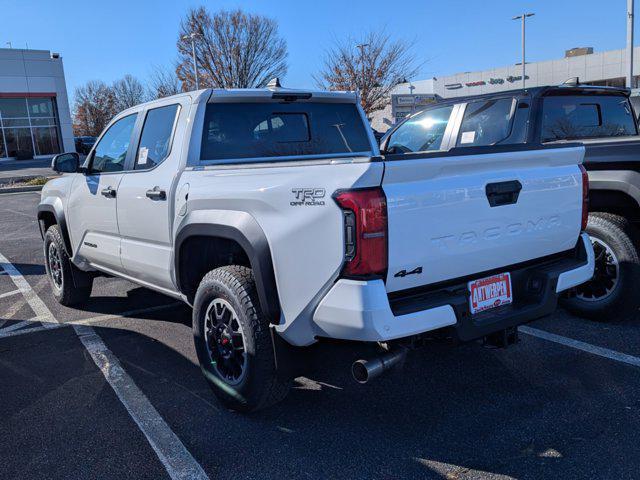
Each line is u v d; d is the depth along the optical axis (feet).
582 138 17.48
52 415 11.46
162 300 19.65
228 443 10.28
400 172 8.73
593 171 15.01
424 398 11.76
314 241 9.00
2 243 31.91
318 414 11.24
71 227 17.21
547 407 11.17
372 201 8.50
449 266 9.55
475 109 18.79
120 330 16.55
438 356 13.82
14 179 77.51
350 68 95.66
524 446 9.86
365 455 9.77
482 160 9.73
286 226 9.37
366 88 96.02
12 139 123.65
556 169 11.19
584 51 165.07
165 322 17.22
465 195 9.55
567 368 12.89
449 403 11.51
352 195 8.49
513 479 8.97
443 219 9.30
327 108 15.19
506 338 10.30
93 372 13.53
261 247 9.76
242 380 10.68
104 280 22.82
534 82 161.89
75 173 17.16
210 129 12.89
